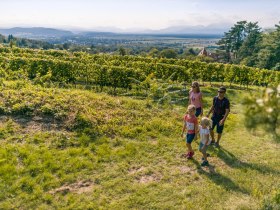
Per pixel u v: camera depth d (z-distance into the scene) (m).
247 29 79.69
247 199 6.53
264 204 6.08
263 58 55.22
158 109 12.52
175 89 18.20
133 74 16.88
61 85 17.17
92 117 10.20
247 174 7.64
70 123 9.72
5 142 8.35
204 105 14.93
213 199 6.51
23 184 6.56
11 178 6.71
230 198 6.56
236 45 82.25
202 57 78.75
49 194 6.32
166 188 6.85
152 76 18.64
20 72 16.69
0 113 10.07
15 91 11.62
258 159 8.61
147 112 11.77
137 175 7.39
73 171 7.30
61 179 6.90
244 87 22.27
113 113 11.01
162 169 7.76
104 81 17.19
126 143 9.09
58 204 6.07
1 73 16.03
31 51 28.77
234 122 11.48
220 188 6.93
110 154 8.28
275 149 9.34
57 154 7.99
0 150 7.84
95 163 7.76
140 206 6.20
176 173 7.55
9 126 9.24
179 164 8.09
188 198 6.54
